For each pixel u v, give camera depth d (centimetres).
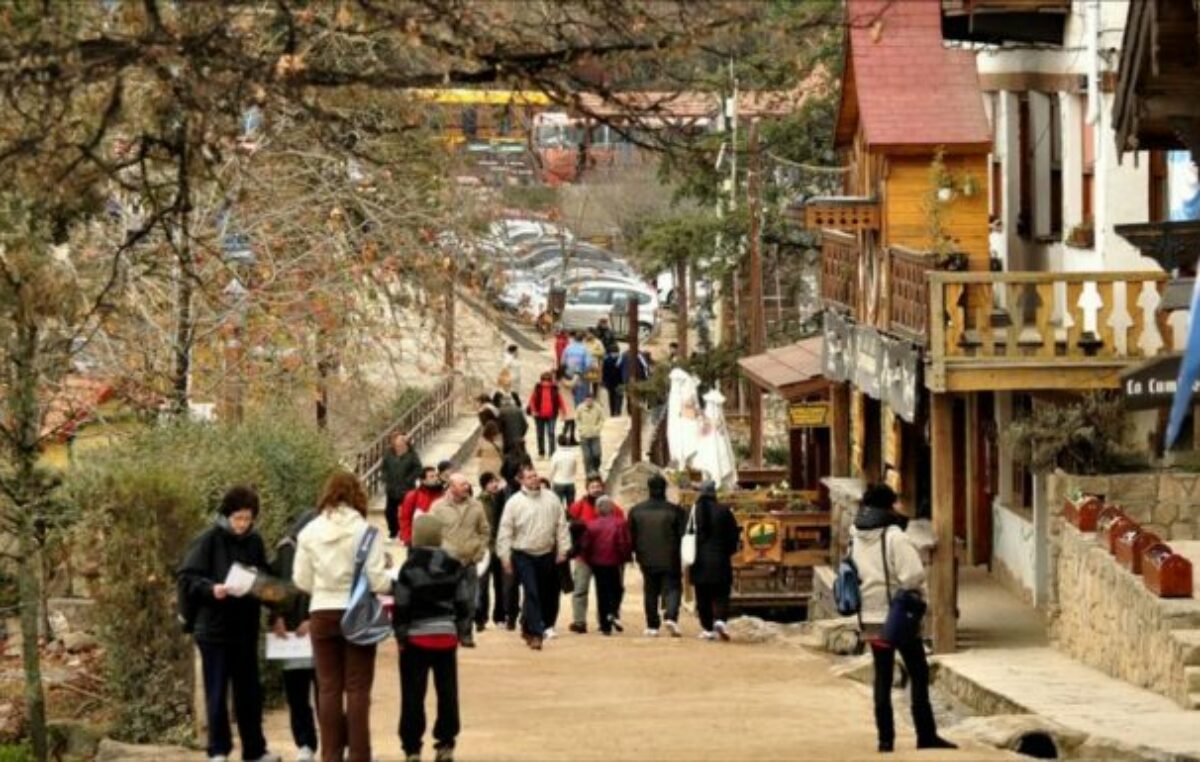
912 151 4869
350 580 2661
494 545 4928
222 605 2755
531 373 9156
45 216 2722
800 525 5553
